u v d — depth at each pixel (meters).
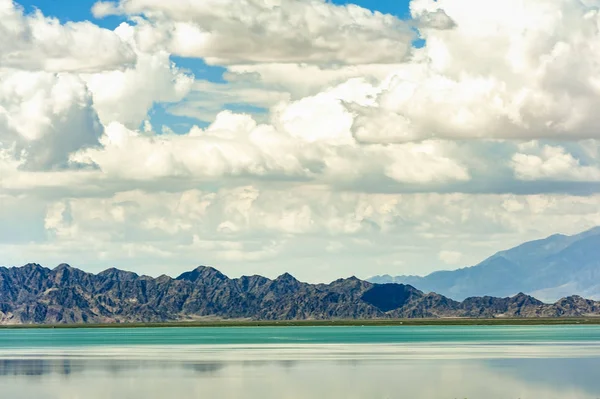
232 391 143.00
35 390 147.50
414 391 140.25
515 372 169.12
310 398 133.88
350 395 136.50
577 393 136.25
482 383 150.12
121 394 141.00
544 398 131.00
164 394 140.50
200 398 135.25
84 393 142.88
